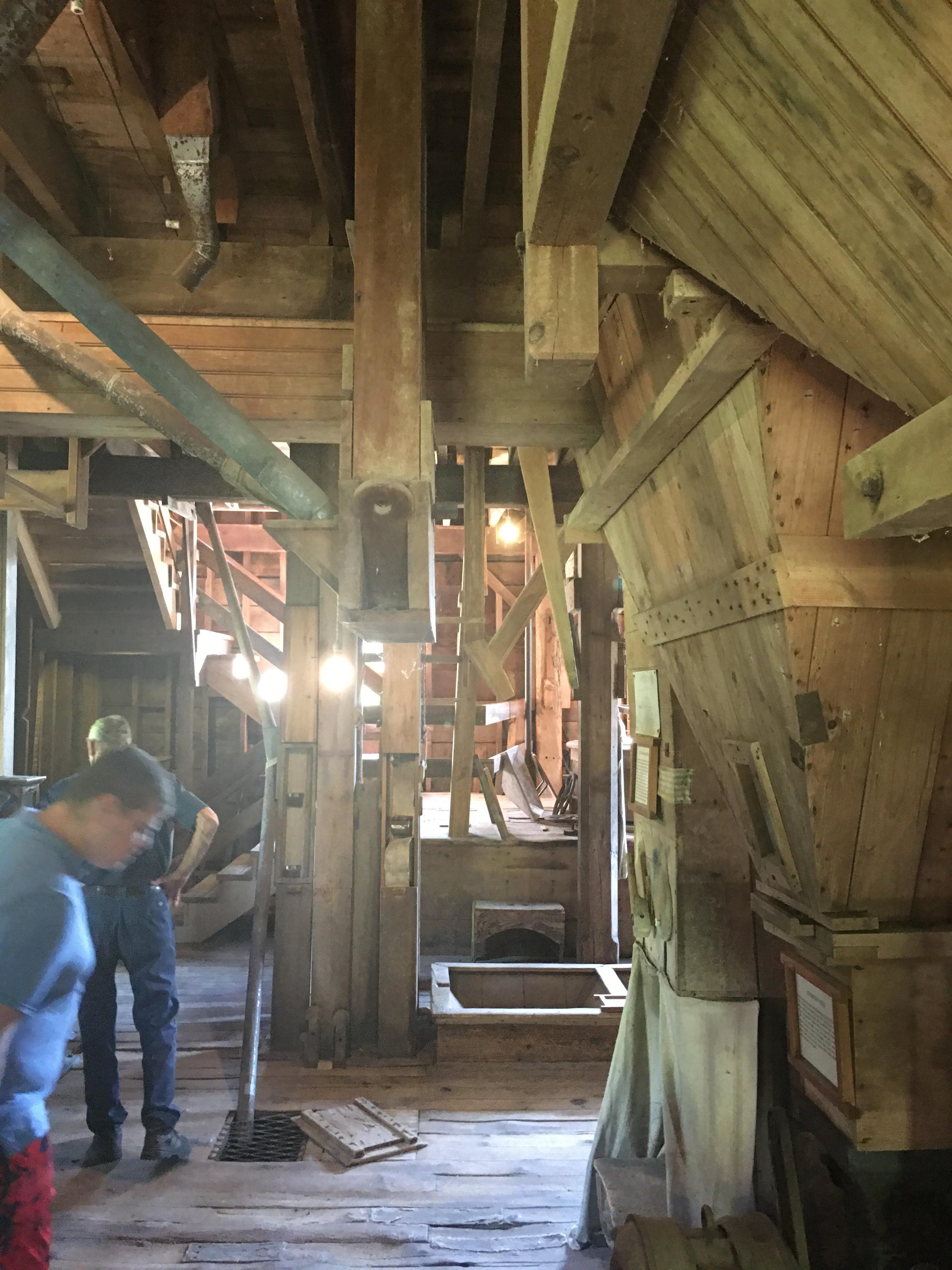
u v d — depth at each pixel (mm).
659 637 2287
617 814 5324
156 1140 3010
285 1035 3979
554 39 1037
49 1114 3328
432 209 2988
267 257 2801
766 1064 2260
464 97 2650
